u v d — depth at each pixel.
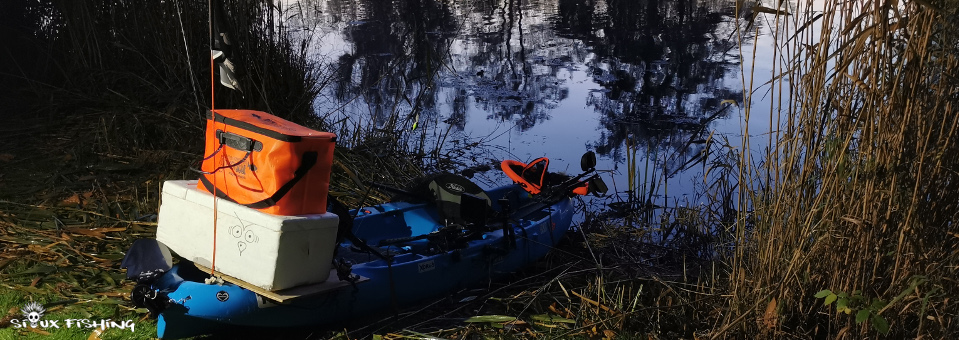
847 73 4.00
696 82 12.17
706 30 15.67
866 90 3.92
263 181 4.29
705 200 8.00
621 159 9.20
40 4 10.00
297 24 14.31
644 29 15.83
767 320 4.34
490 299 5.64
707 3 18.36
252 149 4.32
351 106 10.79
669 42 14.73
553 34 15.32
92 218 6.26
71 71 9.34
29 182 6.92
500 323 5.12
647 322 5.20
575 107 11.04
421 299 5.33
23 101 9.00
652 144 9.61
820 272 4.41
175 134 8.34
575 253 6.83
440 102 11.22
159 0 9.20
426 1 18.08
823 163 4.23
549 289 5.86
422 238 5.54
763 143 9.25
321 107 10.62
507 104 11.17
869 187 3.99
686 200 7.94
